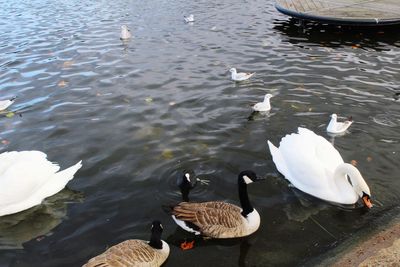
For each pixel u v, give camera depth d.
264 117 4.63
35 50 6.94
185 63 6.25
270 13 8.91
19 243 3.04
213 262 2.85
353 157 3.90
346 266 2.67
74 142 4.23
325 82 5.48
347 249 2.86
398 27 7.93
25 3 10.19
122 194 3.47
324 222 3.16
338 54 6.54
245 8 9.31
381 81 5.46
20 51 6.91
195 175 3.57
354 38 7.37
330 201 3.38
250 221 3.06
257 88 5.36
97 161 3.90
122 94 5.26
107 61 6.39
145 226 3.14
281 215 3.25
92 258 2.67
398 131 4.29
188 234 3.11
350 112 4.69
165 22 8.39
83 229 3.13
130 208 3.32
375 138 4.18
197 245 3.01
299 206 3.34
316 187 3.43
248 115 4.68
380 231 3.01
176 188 3.52
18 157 3.61
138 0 10.22
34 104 5.06
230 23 8.25
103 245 2.98
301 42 7.16
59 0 10.45
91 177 3.69
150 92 5.30
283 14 8.83
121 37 7.40
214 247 2.98
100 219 3.22
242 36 7.47
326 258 2.80
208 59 6.39
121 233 3.08
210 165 3.79
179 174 3.67
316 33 7.68
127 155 3.98
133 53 6.71
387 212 3.21
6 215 3.36
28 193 3.42
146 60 6.39
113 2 10.12
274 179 3.64
